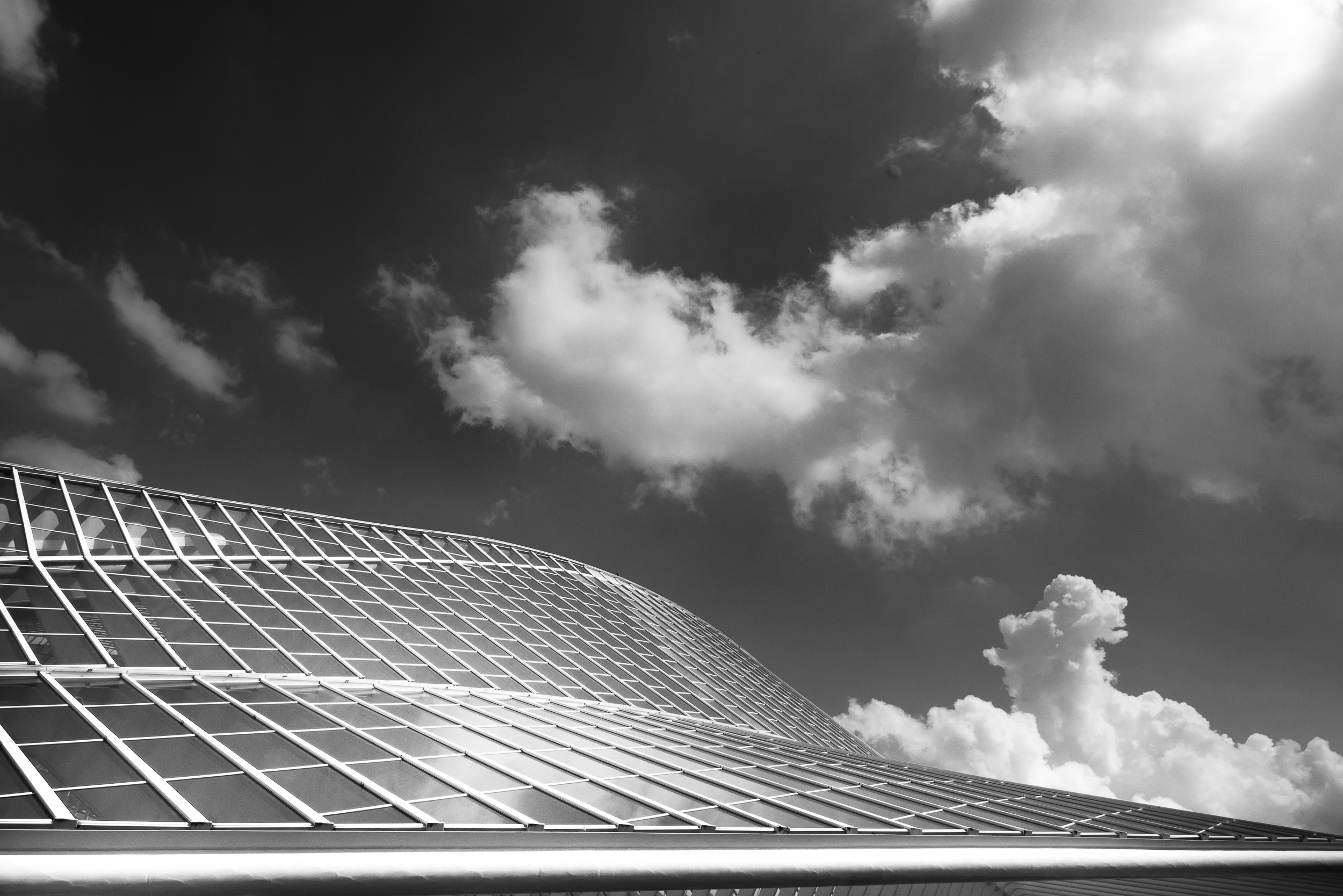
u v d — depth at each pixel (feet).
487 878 41.47
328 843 42.70
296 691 77.25
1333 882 81.56
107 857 34.27
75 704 56.34
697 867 47.55
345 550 151.84
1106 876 64.49
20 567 90.07
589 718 96.99
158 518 123.54
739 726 148.77
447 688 97.76
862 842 60.34
